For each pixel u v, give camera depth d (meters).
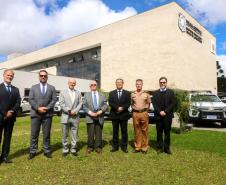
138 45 33.72
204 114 12.71
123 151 7.81
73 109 7.35
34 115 6.99
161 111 7.50
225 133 10.84
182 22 31.38
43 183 5.25
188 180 5.44
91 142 7.68
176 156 7.27
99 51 40.16
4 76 6.65
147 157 7.18
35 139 7.06
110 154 7.50
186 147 8.32
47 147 7.20
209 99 13.83
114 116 7.83
